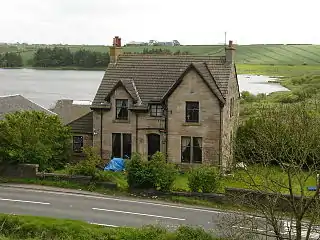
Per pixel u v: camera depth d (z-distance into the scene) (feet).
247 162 97.60
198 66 143.74
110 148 154.71
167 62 159.63
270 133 82.79
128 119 152.15
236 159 135.64
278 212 84.84
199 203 114.21
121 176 136.05
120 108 153.07
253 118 151.94
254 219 74.59
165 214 106.52
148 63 160.76
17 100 191.42
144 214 106.52
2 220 97.81
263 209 74.28
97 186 126.62
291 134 83.61
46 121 146.72
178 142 147.13
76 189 126.21
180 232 88.28
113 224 100.22
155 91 152.25
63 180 130.21
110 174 133.59
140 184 121.29
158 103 148.77
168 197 118.42
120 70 161.38
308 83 434.71
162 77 155.53
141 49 616.80
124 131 152.76
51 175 131.75
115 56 163.73
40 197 119.03
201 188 118.83
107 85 158.61
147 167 121.39
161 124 148.66
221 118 142.00
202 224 99.25
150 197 119.85
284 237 69.87
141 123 150.71
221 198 113.80
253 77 627.87
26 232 94.63
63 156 150.92
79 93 473.26
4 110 180.96
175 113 146.51
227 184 121.49
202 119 144.05
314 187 111.96
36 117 146.82
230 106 153.79
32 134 137.39
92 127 158.30
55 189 126.00
